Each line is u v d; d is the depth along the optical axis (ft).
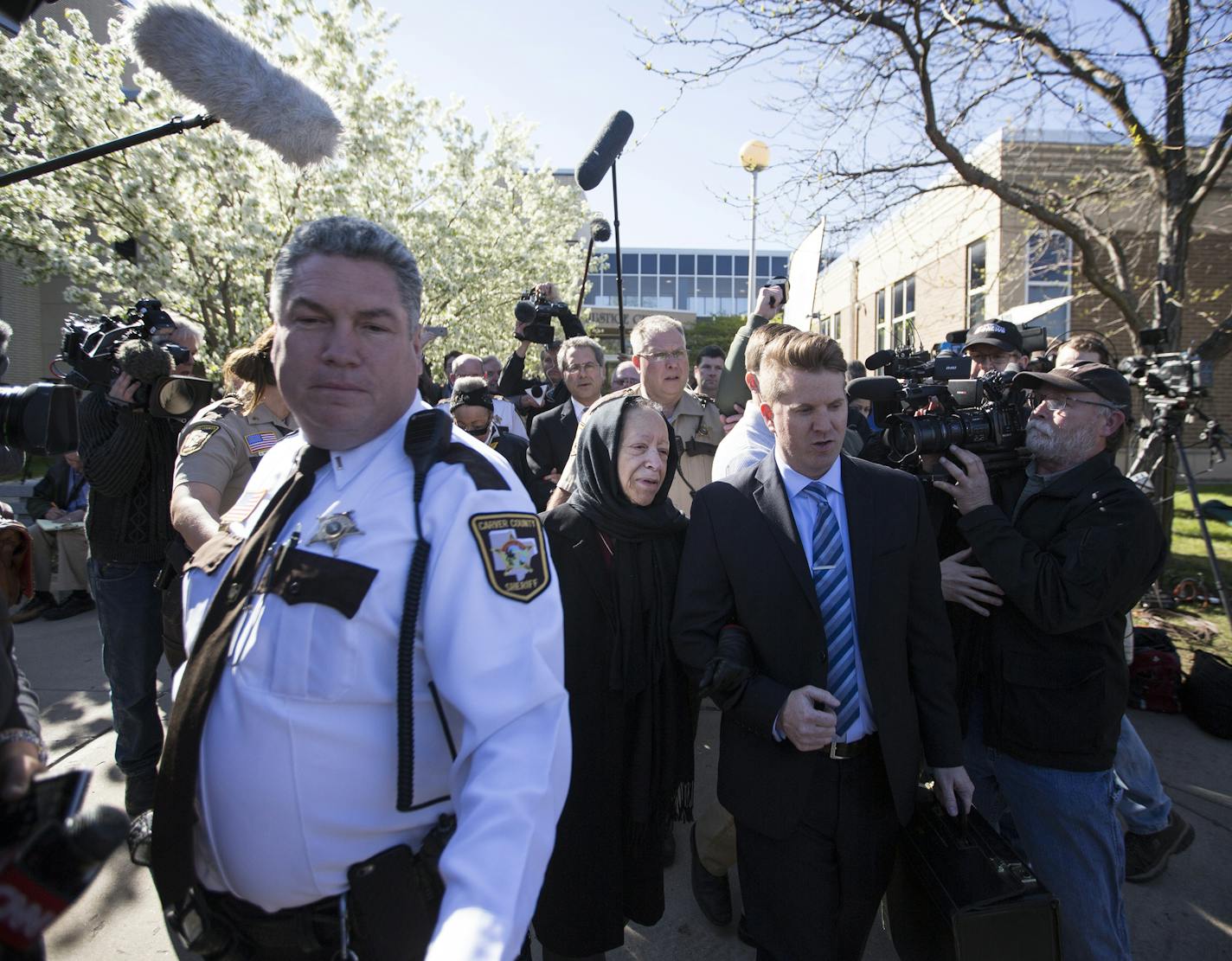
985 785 8.00
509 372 20.88
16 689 4.36
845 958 6.55
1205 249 33.47
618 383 15.61
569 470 8.35
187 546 8.11
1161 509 17.53
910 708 6.47
